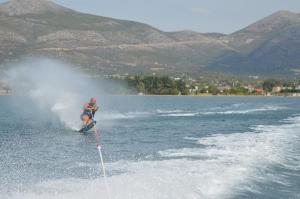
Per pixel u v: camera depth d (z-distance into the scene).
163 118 72.75
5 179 20.67
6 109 101.31
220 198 17.31
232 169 22.52
